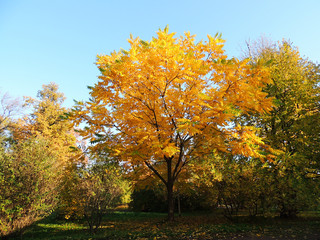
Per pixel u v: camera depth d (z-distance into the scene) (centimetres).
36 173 805
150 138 750
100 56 833
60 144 2022
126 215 1480
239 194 1005
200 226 866
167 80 711
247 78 646
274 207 1038
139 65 701
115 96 757
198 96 627
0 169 764
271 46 1455
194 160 1098
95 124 855
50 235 841
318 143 933
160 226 895
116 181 926
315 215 1157
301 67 1252
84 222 1158
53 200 857
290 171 977
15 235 769
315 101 1063
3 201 725
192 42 888
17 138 2116
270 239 634
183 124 620
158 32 697
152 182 1163
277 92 1166
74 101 827
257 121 1212
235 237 663
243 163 1036
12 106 2272
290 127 1073
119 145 816
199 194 1302
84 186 875
